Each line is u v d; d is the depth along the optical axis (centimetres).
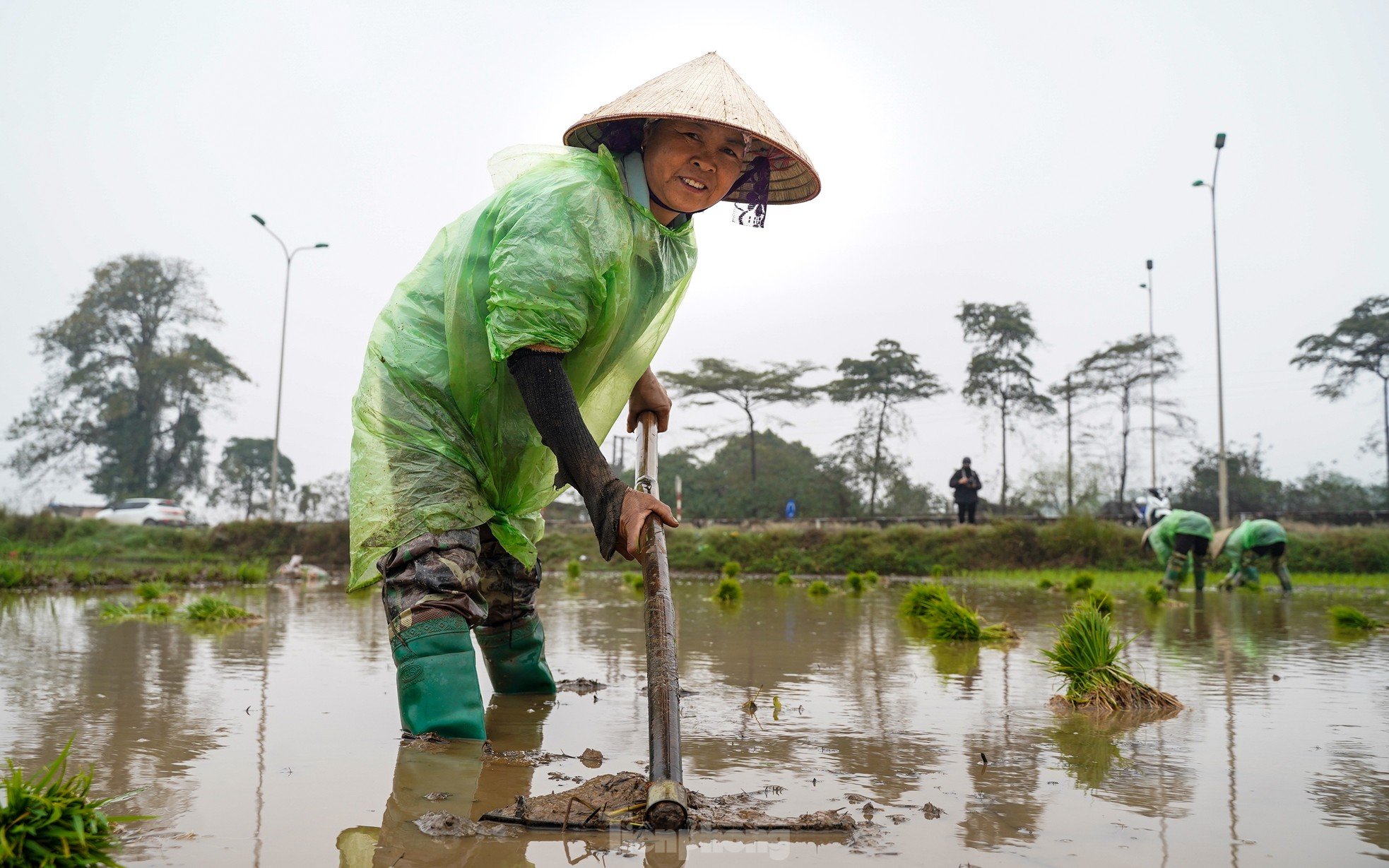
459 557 341
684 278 377
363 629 735
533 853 197
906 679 468
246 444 6894
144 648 588
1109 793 251
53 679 447
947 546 2719
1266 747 312
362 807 233
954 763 284
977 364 5203
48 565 1559
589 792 240
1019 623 860
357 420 357
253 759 284
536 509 391
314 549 2962
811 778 264
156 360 5356
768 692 426
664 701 235
